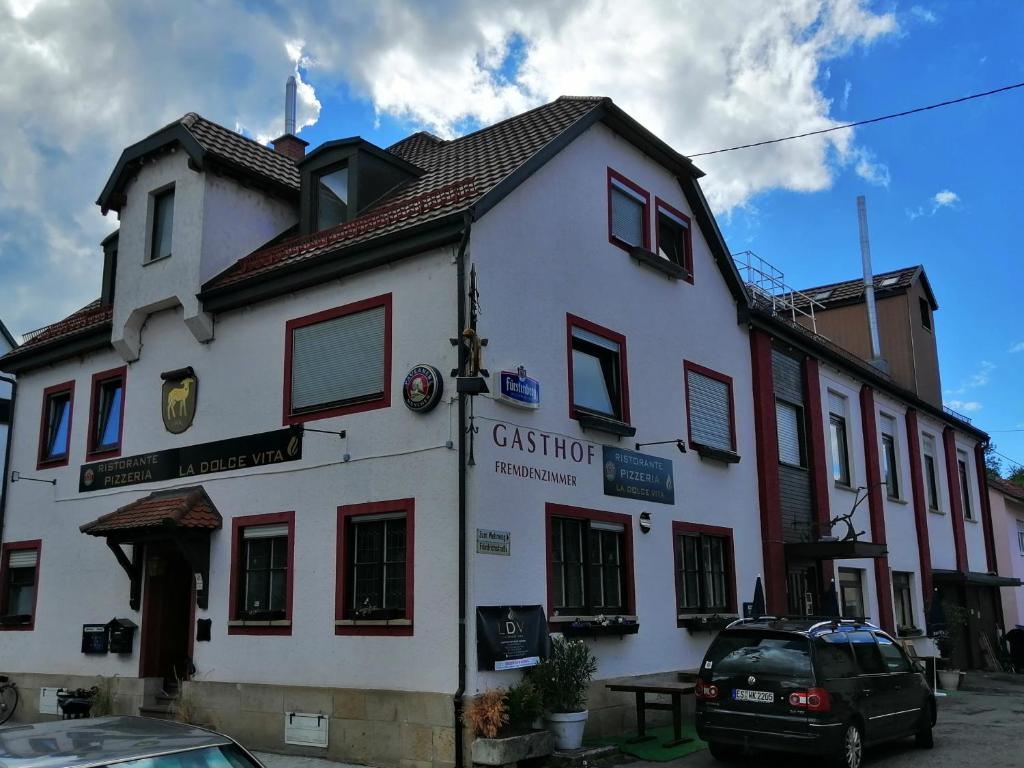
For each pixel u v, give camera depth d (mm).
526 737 10055
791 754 11148
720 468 16016
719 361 16641
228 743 4848
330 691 11312
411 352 11547
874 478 21750
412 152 17922
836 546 16703
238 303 13656
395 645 10875
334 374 12414
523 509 11391
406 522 11133
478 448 10883
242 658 12477
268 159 16234
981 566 28875
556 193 13148
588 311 13383
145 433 14914
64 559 15891
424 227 11469
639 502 13648
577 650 11086
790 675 9969
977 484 30125
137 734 4754
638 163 15422
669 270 15328
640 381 14289
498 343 11523
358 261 12180
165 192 15445
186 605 14562
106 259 18172
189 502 13281
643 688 11703
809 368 19609
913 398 24844
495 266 11672
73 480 16062
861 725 10266
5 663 16297
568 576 12133
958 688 20703
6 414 23953
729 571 15711
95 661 14867
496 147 14750
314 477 12242
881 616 20953
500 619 10633
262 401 13172
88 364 16469
